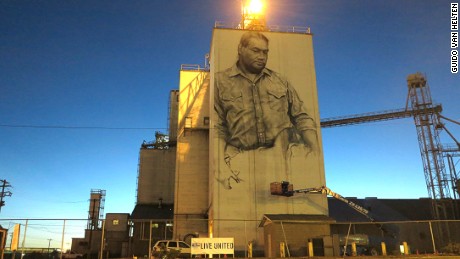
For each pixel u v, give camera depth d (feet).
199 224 204.64
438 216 217.97
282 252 121.39
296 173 182.70
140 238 209.15
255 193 177.06
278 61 200.13
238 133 185.98
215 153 182.19
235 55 198.39
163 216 227.40
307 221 140.97
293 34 206.18
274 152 184.55
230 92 192.03
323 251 127.75
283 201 176.65
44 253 157.69
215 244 111.75
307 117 192.95
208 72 234.38
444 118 244.83
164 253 112.98
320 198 178.91
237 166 180.65
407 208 224.33
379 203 223.51
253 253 160.97
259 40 201.67
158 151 265.95
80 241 248.11
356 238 143.54
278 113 191.11
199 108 226.79
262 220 154.92
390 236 170.30
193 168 213.87
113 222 245.65
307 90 197.67
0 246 130.82
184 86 230.27
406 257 111.24
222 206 173.68
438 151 241.96
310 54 204.13
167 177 260.42
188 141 218.18
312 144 188.65
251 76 195.52
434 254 115.85
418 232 189.16
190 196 209.36
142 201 253.85
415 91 252.83
